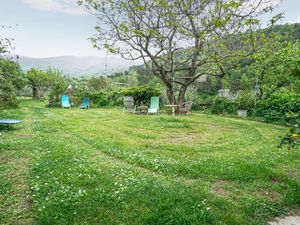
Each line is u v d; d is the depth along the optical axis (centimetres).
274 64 2009
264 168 584
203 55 1883
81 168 554
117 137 1035
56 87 2772
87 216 358
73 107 2741
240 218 362
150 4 1670
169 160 655
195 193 431
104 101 2805
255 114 1941
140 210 374
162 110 2334
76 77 3662
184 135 1116
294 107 1595
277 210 400
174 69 2038
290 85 2231
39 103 3259
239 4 1462
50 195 412
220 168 587
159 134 1131
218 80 3262
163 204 379
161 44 1806
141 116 1812
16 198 421
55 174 518
